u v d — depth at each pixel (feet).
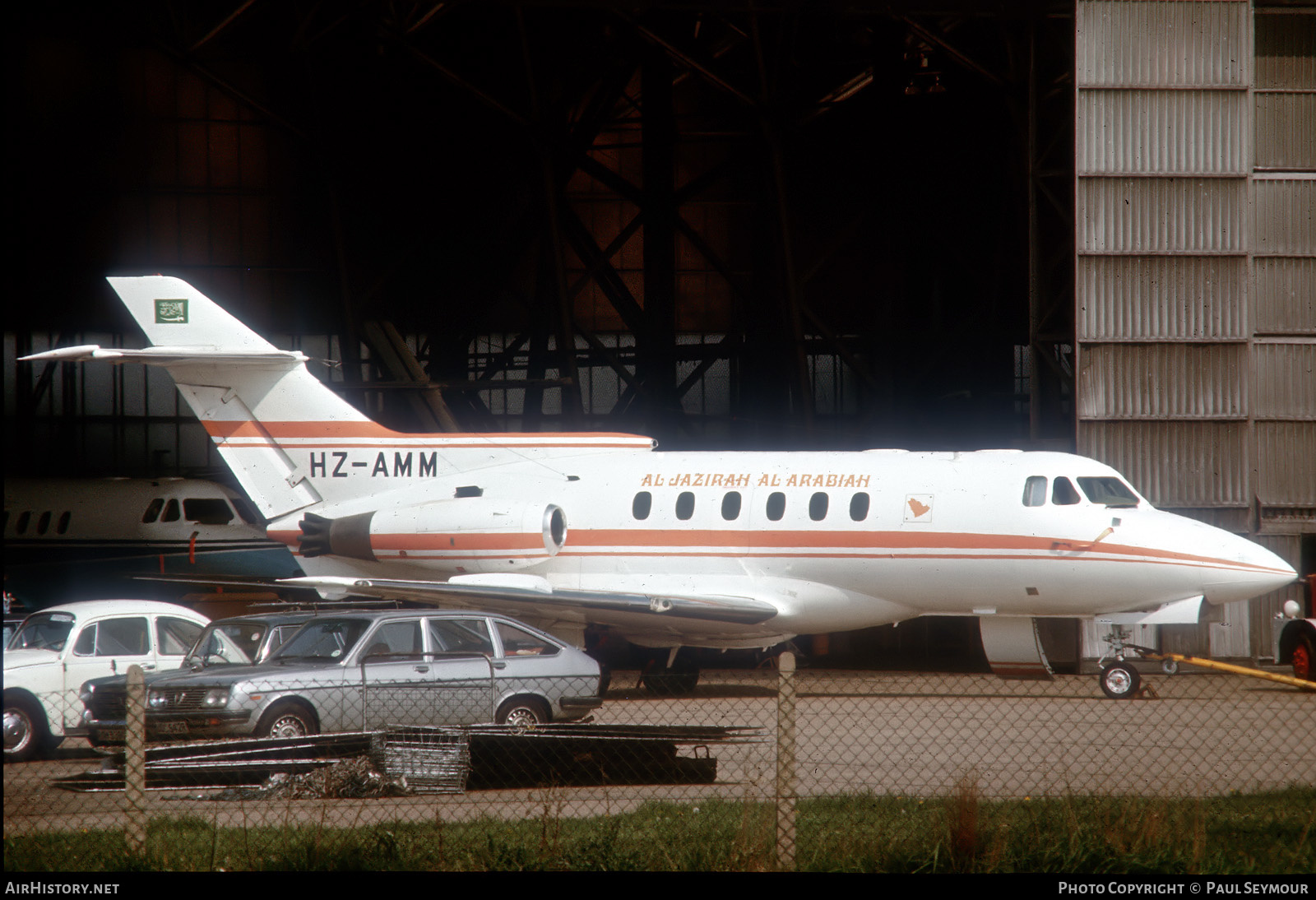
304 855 106.63
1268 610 299.79
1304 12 304.91
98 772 163.12
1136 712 225.56
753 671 319.47
